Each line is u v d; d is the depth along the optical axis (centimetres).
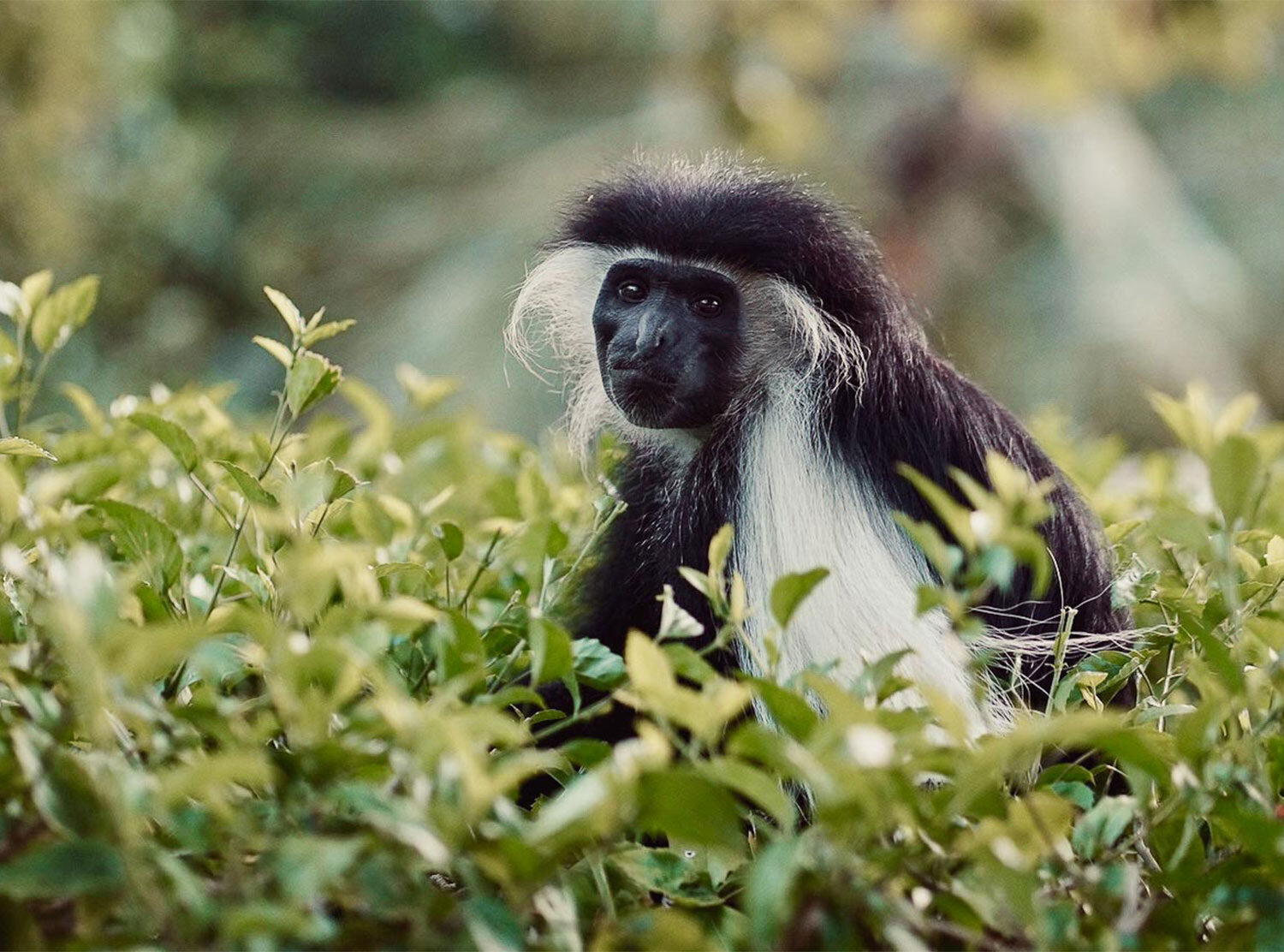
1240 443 369
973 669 392
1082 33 1819
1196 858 349
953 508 325
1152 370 2636
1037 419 856
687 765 335
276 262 2695
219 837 305
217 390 666
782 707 330
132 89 2353
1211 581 492
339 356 2702
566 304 725
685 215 638
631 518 654
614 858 346
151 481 593
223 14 3005
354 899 307
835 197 682
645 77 3033
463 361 2514
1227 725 394
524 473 622
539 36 3164
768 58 2011
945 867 326
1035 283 2664
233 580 486
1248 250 3156
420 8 3198
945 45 1934
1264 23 1880
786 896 293
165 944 297
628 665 324
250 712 392
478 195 2858
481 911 294
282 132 2956
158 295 2403
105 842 296
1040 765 454
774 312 624
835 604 516
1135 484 834
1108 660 446
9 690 378
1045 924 300
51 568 307
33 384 565
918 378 574
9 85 1730
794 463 557
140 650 283
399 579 475
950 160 2570
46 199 1828
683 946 298
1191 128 3266
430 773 296
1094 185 2675
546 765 300
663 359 626
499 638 463
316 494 410
